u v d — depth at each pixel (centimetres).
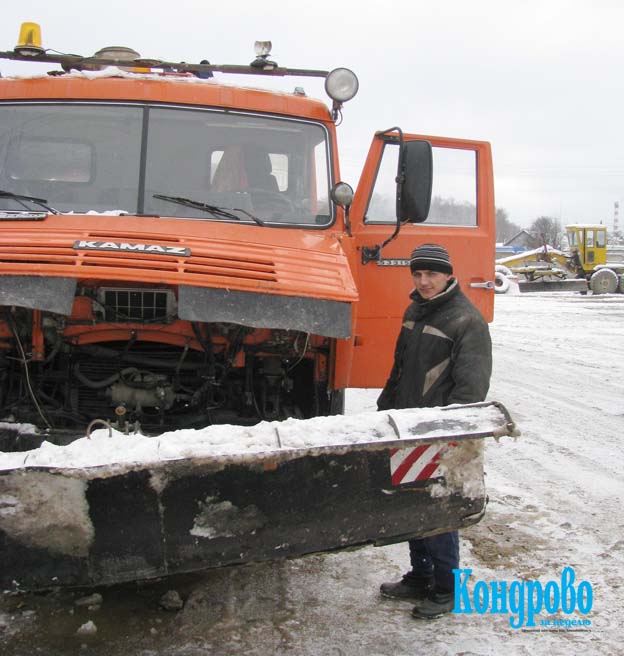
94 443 303
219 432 310
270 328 370
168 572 311
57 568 304
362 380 512
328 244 455
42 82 480
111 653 354
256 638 371
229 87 495
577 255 3362
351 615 397
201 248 399
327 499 318
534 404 918
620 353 1384
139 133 479
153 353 412
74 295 359
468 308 390
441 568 392
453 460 326
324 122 509
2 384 409
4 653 351
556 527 512
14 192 464
